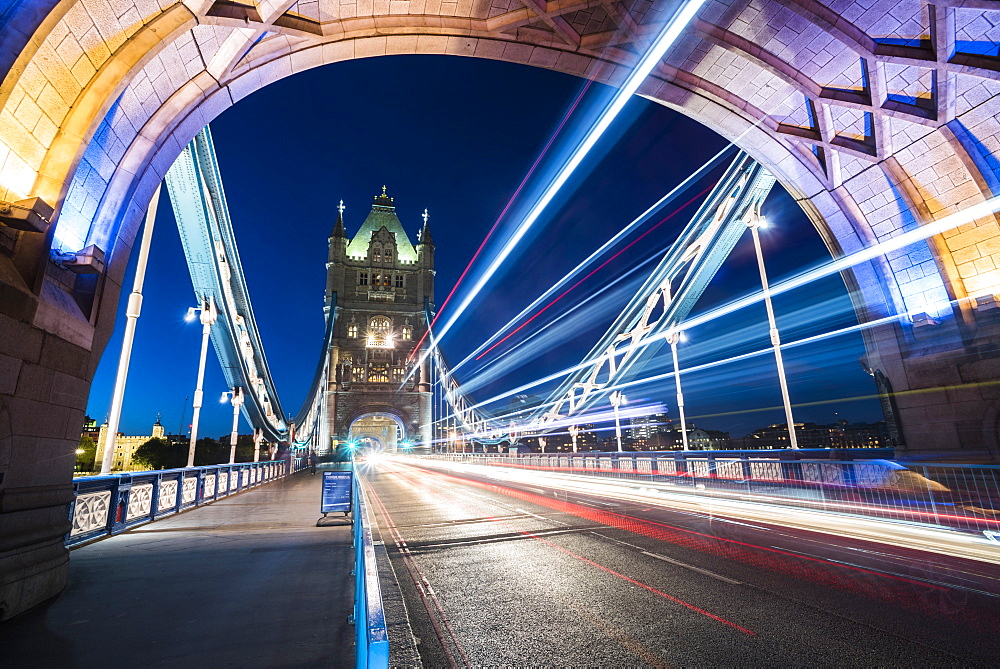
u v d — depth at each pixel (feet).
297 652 11.43
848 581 18.95
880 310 41.68
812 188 43.14
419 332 322.14
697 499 47.01
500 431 240.73
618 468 74.54
